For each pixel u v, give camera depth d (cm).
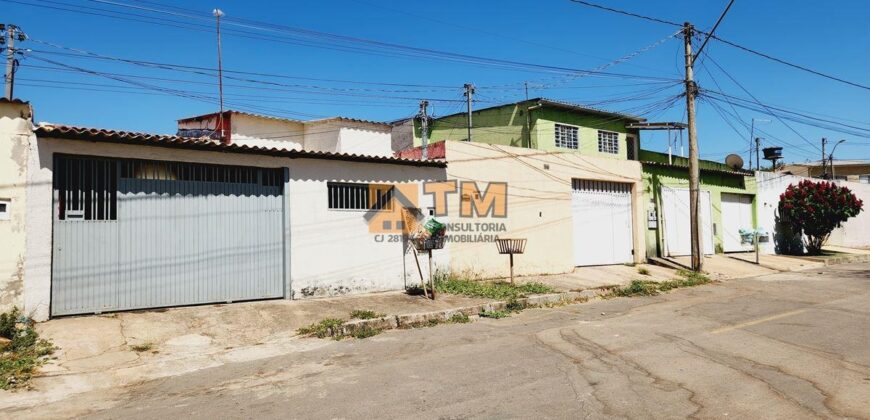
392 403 547
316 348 826
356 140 2206
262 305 1034
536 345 809
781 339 834
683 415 504
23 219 830
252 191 1079
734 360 706
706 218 2227
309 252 1137
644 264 1909
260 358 773
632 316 1069
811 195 2491
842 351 754
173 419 525
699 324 966
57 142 862
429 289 1264
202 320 925
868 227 3312
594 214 1812
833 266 2134
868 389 580
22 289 826
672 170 2094
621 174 1883
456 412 516
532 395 564
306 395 586
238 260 1052
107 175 923
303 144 2230
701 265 1811
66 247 878
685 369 662
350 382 629
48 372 690
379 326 977
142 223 951
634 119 2559
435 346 819
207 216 1022
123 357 761
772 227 2559
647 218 1978
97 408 574
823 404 533
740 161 2477
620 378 625
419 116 2575
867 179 4862
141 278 946
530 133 2259
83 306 890
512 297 1223
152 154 948
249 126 2064
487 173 1488
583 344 812
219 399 586
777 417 498
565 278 1558
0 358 714
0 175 816
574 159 1728
